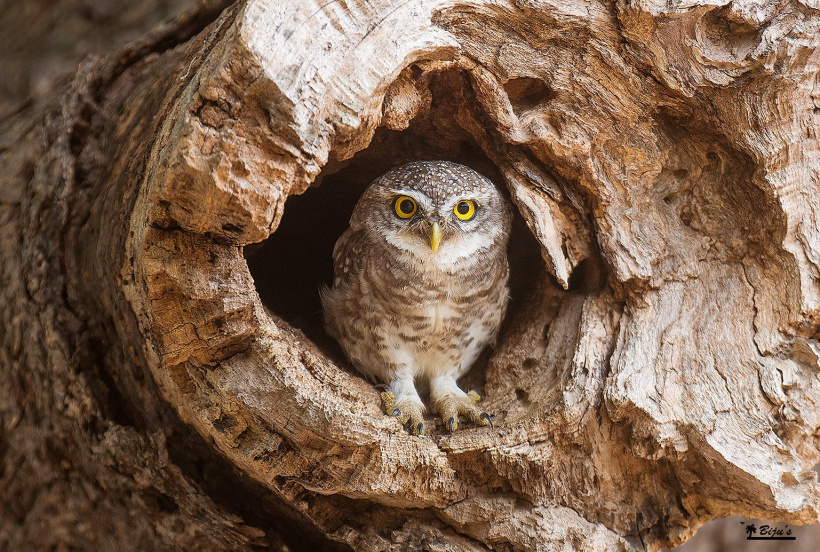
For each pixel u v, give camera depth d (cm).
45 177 667
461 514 593
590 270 683
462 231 725
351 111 504
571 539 591
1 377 635
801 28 581
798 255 612
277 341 546
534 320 711
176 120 492
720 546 900
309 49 485
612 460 614
